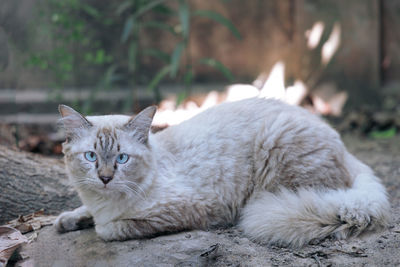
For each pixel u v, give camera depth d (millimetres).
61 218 1268
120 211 1216
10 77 2273
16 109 2256
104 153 1190
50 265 1165
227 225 1277
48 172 1365
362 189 1246
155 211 1216
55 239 1246
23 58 2197
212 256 1154
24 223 1281
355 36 2238
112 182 1186
